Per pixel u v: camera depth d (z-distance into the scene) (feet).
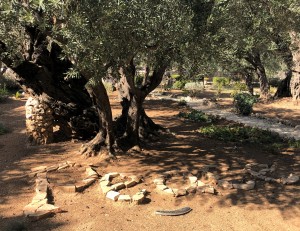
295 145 36.91
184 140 38.73
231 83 129.59
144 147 34.60
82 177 26.22
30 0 17.62
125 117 36.50
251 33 31.68
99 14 18.45
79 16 17.78
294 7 34.65
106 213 21.16
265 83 79.71
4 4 17.89
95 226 19.58
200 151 34.01
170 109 64.23
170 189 24.06
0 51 28.71
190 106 68.64
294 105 67.41
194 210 21.94
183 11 22.75
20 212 21.02
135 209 21.76
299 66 68.59
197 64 27.71
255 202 23.12
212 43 25.39
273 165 29.96
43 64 33.04
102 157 30.27
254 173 27.45
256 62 77.92
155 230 19.48
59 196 23.16
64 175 26.43
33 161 30.32
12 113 57.88
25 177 26.50
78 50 18.58
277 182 26.37
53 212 20.79
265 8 33.86
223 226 20.15
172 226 19.98
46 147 34.71
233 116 57.31
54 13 18.25
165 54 26.30
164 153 32.94
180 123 50.31
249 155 33.09
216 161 30.86
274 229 19.98
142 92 34.01
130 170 28.02
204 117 52.85
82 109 35.83
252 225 20.33
